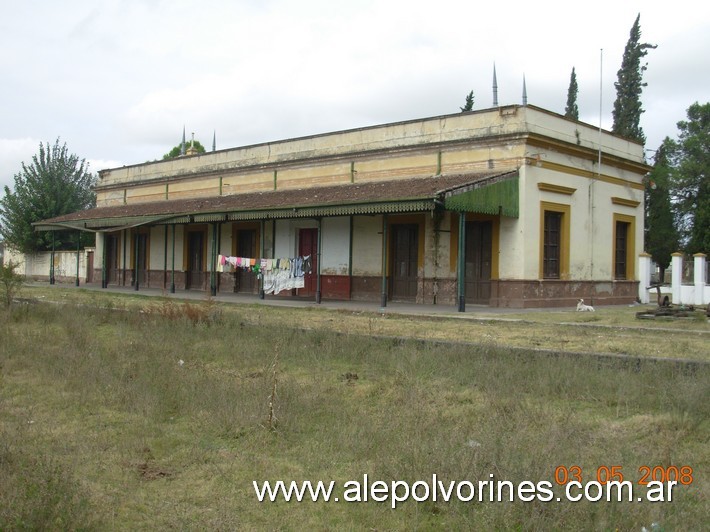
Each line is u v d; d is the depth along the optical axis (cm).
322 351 1073
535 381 824
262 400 721
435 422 661
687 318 1625
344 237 2434
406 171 2289
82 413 735
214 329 1293
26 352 1066
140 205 3372
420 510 479
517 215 1994
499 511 439
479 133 2106
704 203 3281
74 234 4284
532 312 1858
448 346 1058
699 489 486
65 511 450
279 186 2759
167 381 834
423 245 2214
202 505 497
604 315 1781
